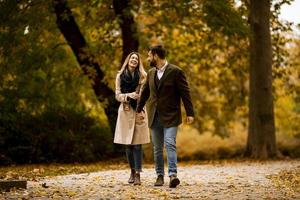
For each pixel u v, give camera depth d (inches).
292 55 979.9
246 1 855.1
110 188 384.5
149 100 394.3
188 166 652.7
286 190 370.9
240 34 779.4
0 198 330.3
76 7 792.3
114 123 847.1
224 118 1063.6
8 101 768.9
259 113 810.2
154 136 394.3
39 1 769.6
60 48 846.5
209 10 780.0
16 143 732.7
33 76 839.7
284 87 987.9
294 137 973.2
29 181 433.1
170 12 839.7
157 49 390.0
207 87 1032.8
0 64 799.1
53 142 751.1
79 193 357.7
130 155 412.2
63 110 789.9
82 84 890.1
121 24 840.3
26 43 797.9
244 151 861.8
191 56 923.4
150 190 365.4
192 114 384.2
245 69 935.7
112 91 871.7
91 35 890.7
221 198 331.9
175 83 386.6
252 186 394.9
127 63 415.8
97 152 808.3
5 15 775.7
